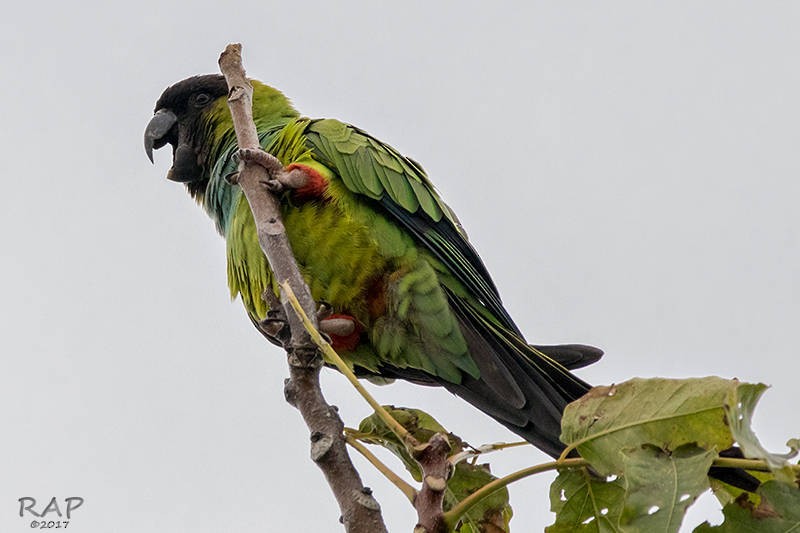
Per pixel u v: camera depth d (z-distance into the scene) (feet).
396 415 22.09
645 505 15.84
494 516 21.81
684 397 16.63
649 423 16.74
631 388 17.15
